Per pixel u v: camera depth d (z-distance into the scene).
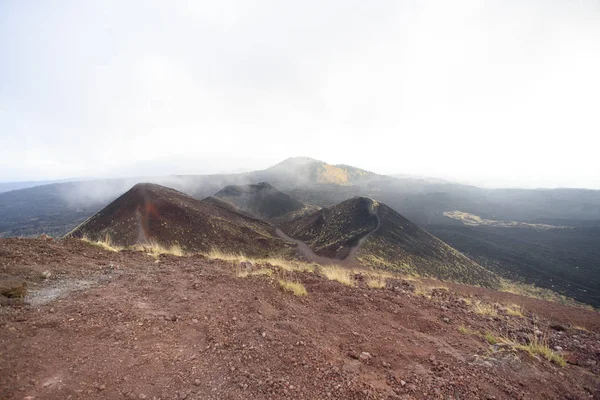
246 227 90.56
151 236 63.69
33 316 3.93
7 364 2.86
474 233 140.25
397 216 95.50
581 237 133.38
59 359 3.11
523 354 4.51
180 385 2.99
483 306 7.57
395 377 3.52
